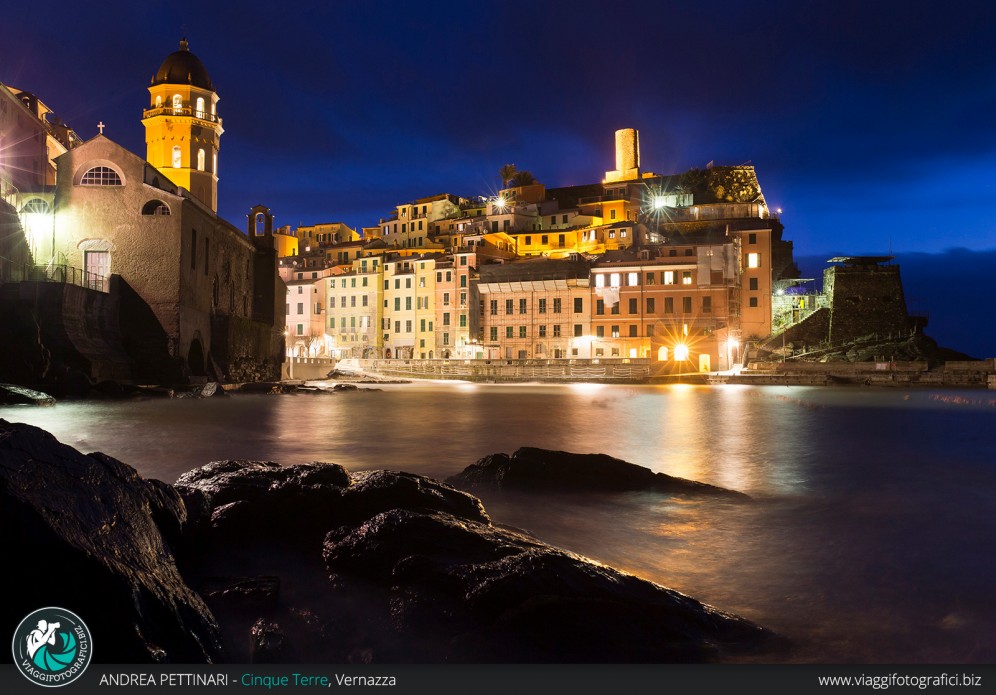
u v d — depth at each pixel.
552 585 5.91
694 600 6.32
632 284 91.81
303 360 78.12
